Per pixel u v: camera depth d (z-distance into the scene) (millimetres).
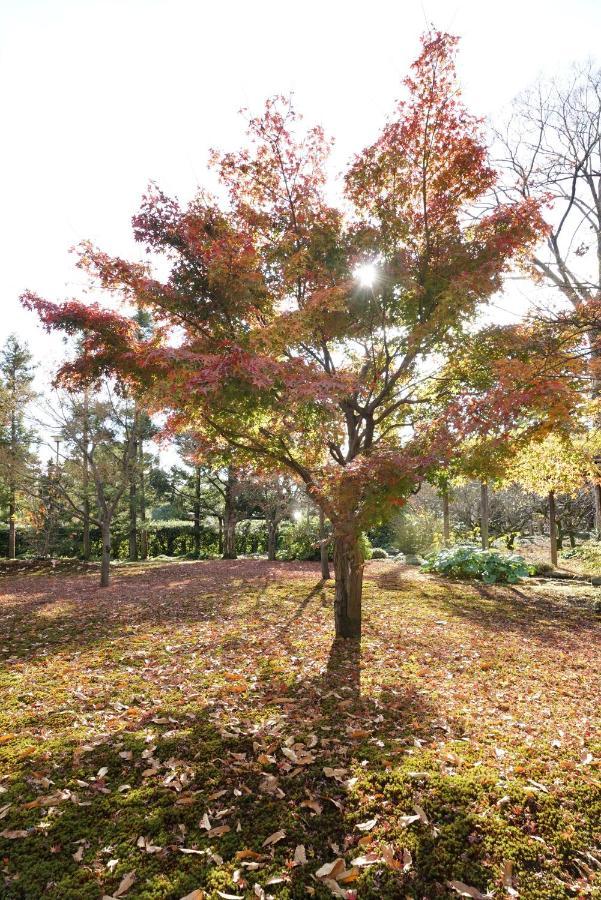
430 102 5250
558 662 5602
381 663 5395
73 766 3256
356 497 5137
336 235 5859
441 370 6676
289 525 24484
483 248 5570
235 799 2912
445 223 5836
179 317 5703
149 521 25875
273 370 4551
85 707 4242
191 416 6012
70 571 17000
